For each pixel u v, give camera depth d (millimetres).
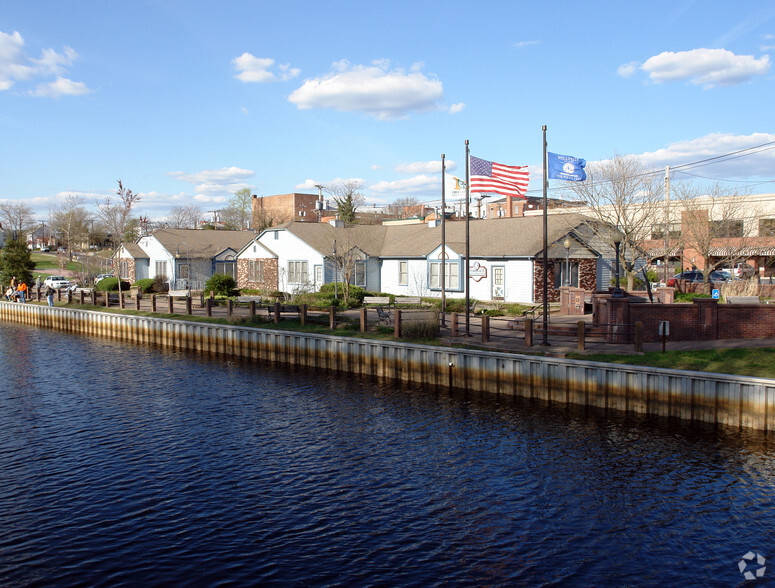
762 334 21859
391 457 15312
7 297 54938
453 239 42031
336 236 45500
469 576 9867
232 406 20453
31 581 9789
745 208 46000
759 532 11242
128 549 10805
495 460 15000
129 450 16031
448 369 21938
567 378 19188
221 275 47469
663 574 9906
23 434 17484
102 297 44719
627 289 36562
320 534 11305
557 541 10992
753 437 15930
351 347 25078
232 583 9688
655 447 15648
